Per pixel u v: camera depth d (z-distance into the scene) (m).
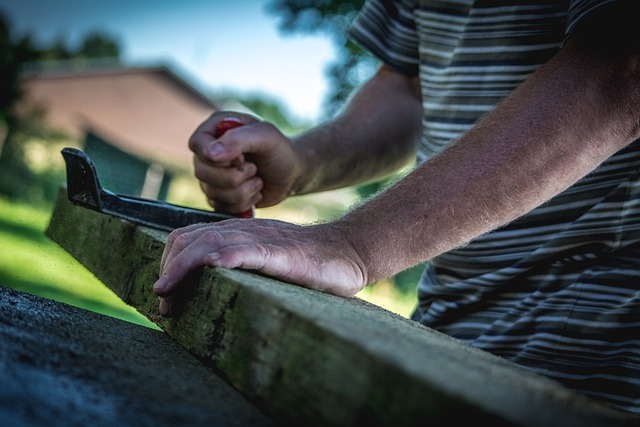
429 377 0.75
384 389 0.76
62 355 0.97
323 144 2.34
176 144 27.98
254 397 0.97
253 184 2.22
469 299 1.93
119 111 27.77
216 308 1.14
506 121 1.38
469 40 1.99
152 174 26.62
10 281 8.00
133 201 1.82
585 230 1.74
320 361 0.86
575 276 1.76
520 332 1.81
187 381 1.01
